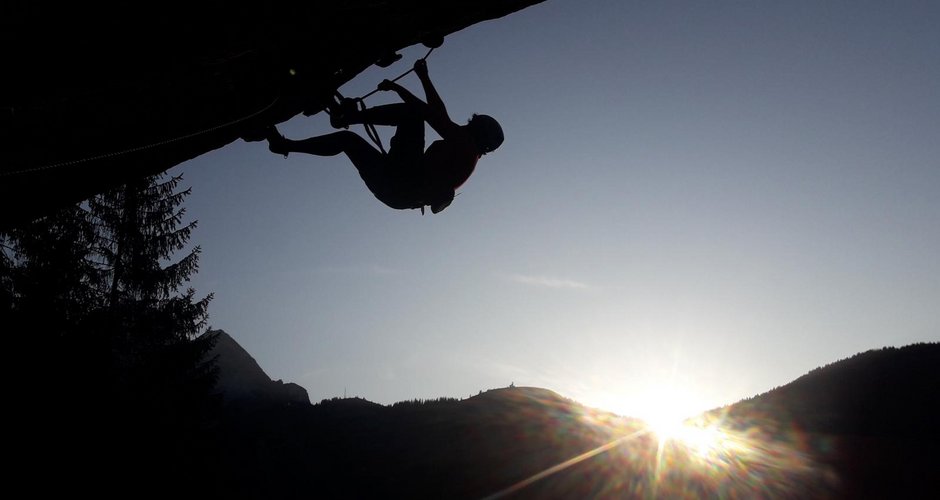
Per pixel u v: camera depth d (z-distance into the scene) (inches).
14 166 137.4
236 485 1065.5
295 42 151.5
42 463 816.3
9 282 910.4
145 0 125.6
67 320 947.3
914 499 877.8
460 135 183.3
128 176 162.9
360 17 155.8
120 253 1102.4
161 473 949.8
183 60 138.7
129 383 1061.1
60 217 996.6
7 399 832.3
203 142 168.4
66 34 122.6
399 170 180.9
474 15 173.9
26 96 128.0
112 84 134.3
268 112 169.3
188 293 1153.4
